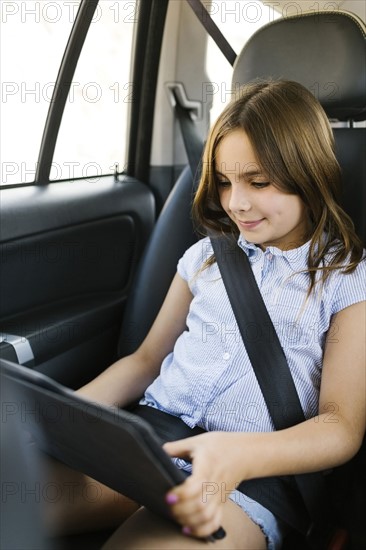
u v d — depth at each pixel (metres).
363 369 0.97
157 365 1.22
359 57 1.20
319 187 1.03
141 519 0.90
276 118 0.99
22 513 0.91
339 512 1.09
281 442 0.86
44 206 1.42
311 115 1.03
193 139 1.63
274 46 1.27
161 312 1.24
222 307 1.10
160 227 1.48
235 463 0.80
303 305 1.04
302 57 1.24
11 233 1.33
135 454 0.68
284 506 0.94
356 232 1.21
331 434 0.90
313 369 1.03
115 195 1.64
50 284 1.47
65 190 1.52
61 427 0.78
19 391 0.78
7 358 1.23
